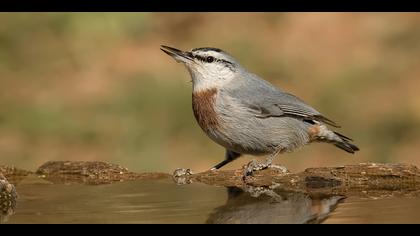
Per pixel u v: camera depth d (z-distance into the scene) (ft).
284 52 66.85
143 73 63.72
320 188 27.91
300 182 28.43
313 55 66.18
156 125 56.85
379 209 23.85
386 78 61.87
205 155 53.11
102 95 60.64
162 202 25.77
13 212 24.49
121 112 58.39
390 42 67.10
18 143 55.06
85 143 55.16
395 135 54.95
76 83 62.80
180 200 26.05
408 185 28.19
